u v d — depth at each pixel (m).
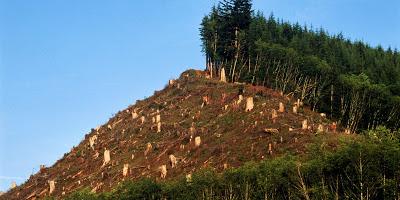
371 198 52.41
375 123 106.69
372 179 52.44
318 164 57.09
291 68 121.44
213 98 110.44
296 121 87.62
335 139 71.44
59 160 116.69
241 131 87.56
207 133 92.31
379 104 106.75
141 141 102.12
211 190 60.97
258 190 59.03
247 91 109.19
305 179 57.03
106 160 99.12
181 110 109.88
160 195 67.31
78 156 111.62
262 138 82.19
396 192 51.00
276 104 97.38
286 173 58.66
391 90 116.25
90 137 122.12
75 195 78.19
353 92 108.25
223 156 80.88
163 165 84.00
